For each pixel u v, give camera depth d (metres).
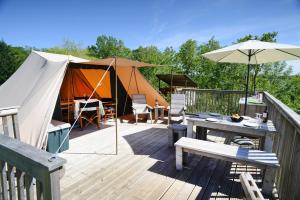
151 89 6.89
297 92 21.25
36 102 3.68
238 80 17.89
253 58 4.12
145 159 3.42
